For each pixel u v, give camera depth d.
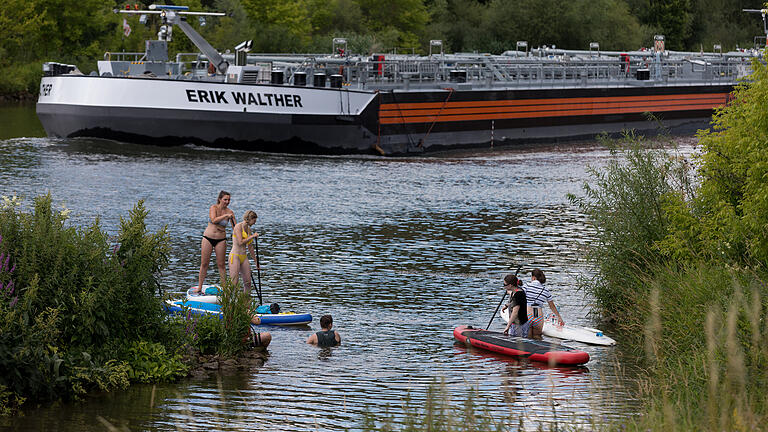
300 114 84.81
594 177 76.06
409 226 52.88
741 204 30.48
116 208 55.41
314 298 35.91
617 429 19.72
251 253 33.62
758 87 30.25
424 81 99.94
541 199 64.25
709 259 30.77
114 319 25.39
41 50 170.12
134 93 85.12
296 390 24.61
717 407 17.39
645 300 29.02
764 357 20.17
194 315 28.31
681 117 118.44
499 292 37.62
